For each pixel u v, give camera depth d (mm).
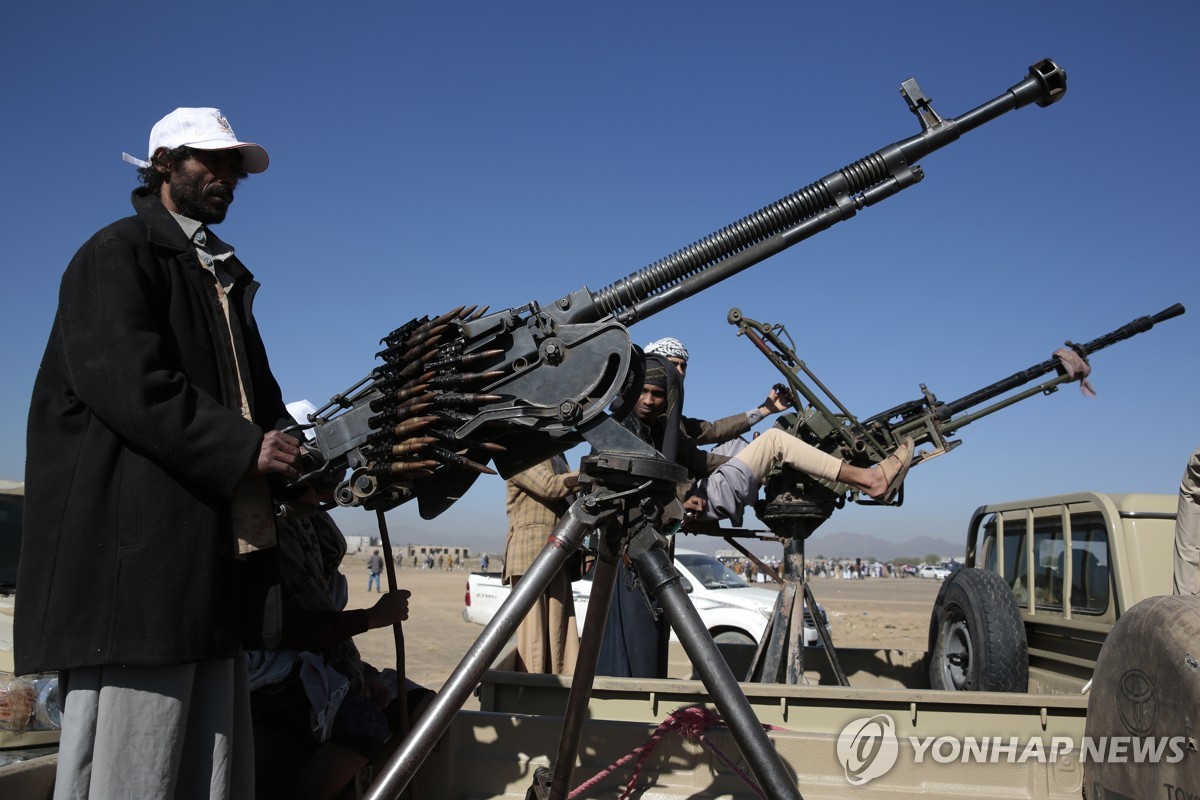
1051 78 2533
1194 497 3596
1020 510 5121
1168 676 2195
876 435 5352
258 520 2234
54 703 2689
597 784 2756
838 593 47656
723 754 2707
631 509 2262
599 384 2291
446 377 2297
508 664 4234
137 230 2268
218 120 2412
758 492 4645
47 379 2176
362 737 2830
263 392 2596
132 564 2037
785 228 2584
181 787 2170
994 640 4242
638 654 4402
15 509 4766
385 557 2896
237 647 2168
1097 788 2514
